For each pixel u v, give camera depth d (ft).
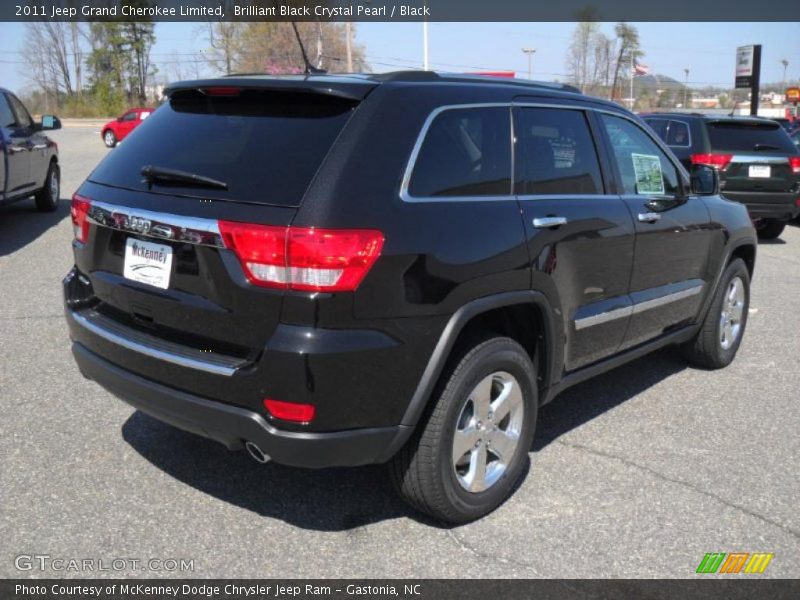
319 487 12.08
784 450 13.92
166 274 10.19
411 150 10.14
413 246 9.72
